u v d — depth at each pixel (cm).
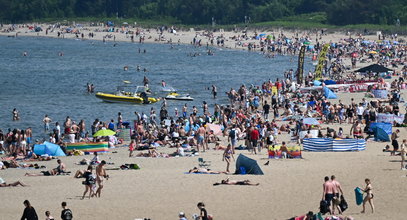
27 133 9906
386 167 7431
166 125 10344
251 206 6062
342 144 8544
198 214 5825
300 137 9462
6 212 5966
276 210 5912
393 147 8206
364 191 5738
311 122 9650
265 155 8488
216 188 6712
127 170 7694
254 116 11475
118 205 6172
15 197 6512
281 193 6475
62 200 6384
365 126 10362
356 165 7588
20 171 7844
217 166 7825
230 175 7262
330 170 7356
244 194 6469
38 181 7219
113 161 8344
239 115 11194
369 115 10662
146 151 9056
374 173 7144
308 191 6519
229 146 7444
